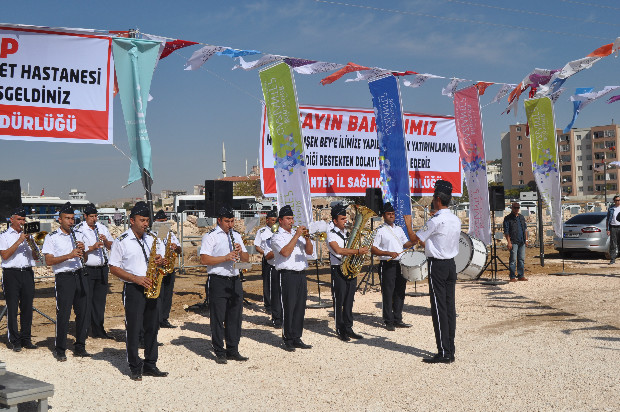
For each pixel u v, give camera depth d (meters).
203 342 9.30
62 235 8.24
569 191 120.25
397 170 12.50
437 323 7.77
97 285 9.63
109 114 10.19
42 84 9.69
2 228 17.33
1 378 5.89
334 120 15.60
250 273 18.39
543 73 13.64
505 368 7.40
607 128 116.12
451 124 17.64
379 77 12.59
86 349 8.82
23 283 8.70
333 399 6.39
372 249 9.64
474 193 14.23
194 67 10.69
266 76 10.72
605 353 7.96
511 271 15.13
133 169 10.20
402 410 5.98
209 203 13.70
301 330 8.79
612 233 18.53
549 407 5.93
